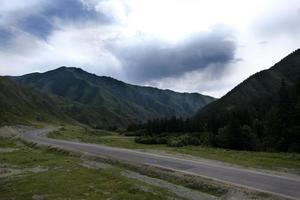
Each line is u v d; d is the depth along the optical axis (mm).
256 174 27125
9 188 22203
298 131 52500
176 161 35781
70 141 71375
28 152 49094
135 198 19344
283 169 29344
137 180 25906
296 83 67000
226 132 58031
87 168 31797
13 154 45688
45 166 33219
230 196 21234
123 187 22438
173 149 50500
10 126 139375
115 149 51312
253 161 34531
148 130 113188
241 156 39250
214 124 84062
